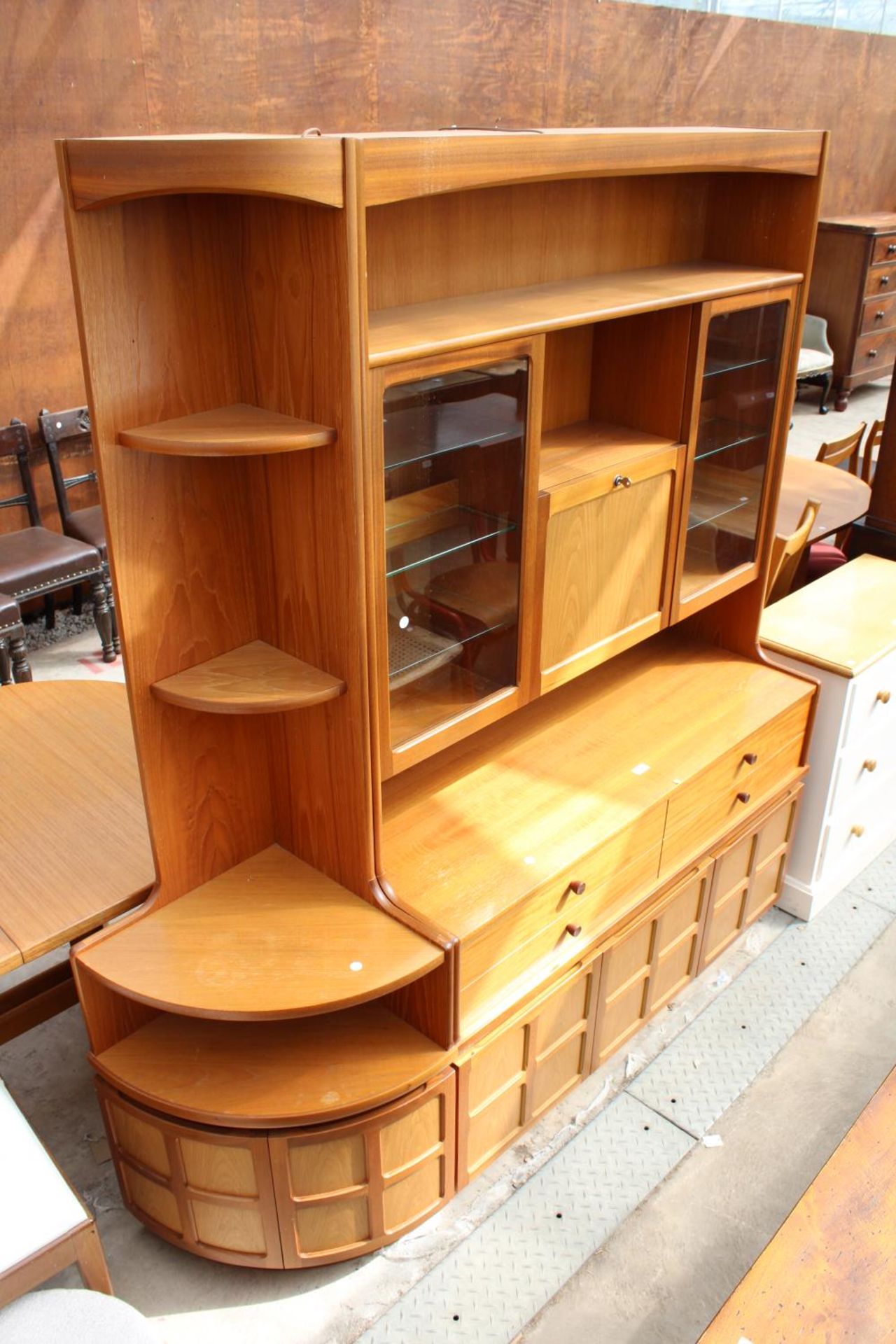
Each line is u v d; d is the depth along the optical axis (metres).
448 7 5.03
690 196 2.57
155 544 1.79
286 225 1.60
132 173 1.46
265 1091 1.96
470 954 2.03
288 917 2.04
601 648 2.43
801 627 3.04
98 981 1.96
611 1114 2.53
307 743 2.02
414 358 1.71
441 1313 2.10
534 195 2.20
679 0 6.40
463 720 2.14
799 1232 1.62
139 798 2.33
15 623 3.83
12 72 3.84
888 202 8.70
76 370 4.48
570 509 2.18
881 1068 2.64
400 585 1.87
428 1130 2.11
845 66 7.66
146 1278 2.16
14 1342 1.59
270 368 1.74
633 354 2.44
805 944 3.04
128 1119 2.02
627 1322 2.09
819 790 2.97
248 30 4.36
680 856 2.57
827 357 7.50
